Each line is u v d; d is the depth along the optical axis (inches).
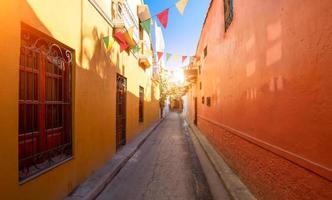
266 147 151.9
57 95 177.2
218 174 250.7
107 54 281.0
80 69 201.0
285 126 127.3
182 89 1312.7
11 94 118.3
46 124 162.9
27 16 131.4
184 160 319.6
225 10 282.4
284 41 127.5
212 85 402.0
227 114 276.5
